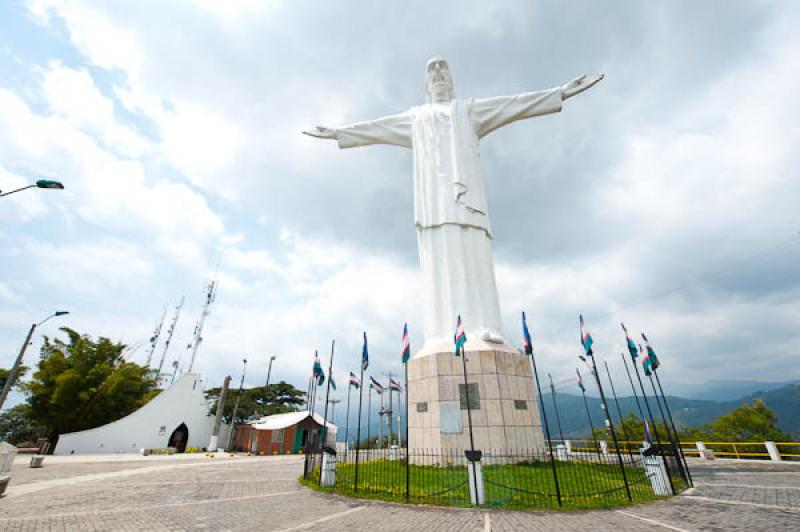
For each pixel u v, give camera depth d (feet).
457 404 58.23
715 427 136.98
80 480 59.88
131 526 31.55
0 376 148.15
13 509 37.93
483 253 73.41
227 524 32.14
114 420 156.87
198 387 171.73
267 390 219.41
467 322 67.15
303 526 31.32
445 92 87.56
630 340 54.90
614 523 31.48
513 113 80.28
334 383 58.34
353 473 54.54
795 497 41.19
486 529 29.96
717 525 30.63
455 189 74.69
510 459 55.26
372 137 85.76
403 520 32.86
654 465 44.86
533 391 62.85
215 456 131.03
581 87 77.92
